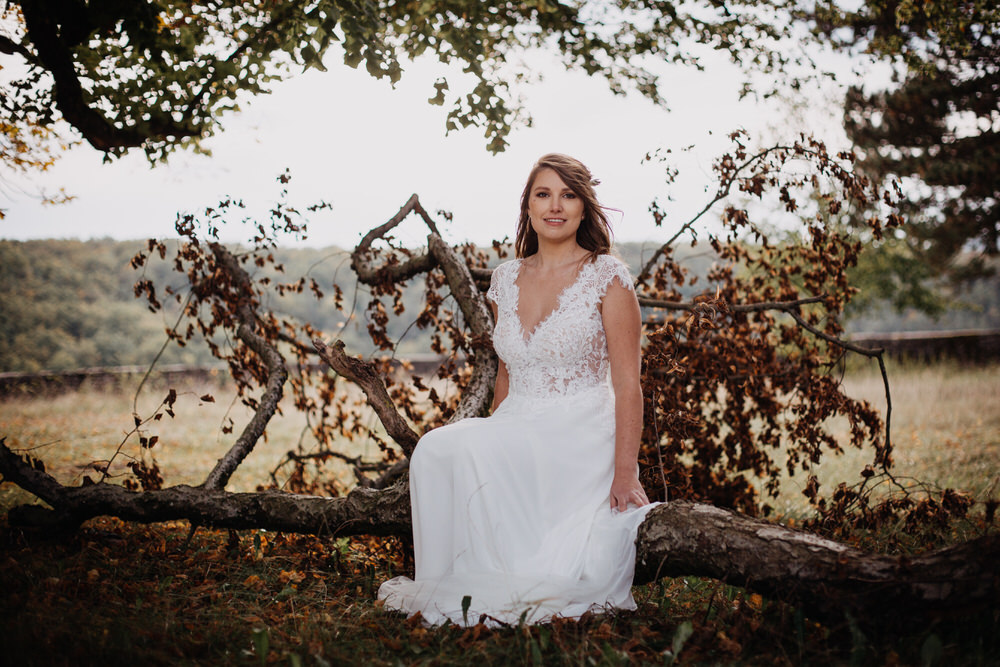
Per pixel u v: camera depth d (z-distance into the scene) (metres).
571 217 3.28
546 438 3.01
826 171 4.53
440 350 5.21
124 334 26.84
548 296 3.26
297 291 5.11
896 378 13.85
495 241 5.14
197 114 4.11
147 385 14.24
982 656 2.25
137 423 4.17
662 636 2.68
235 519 3.72
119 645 2.45
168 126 4.11
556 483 2.96
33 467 3.88
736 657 2.44
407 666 2.44
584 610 2.76
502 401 3.52
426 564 3.01
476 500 2.91
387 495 3.52
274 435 9.94
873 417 4.55
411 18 3.86
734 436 4.98
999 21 4.94
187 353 25.06
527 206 3.53
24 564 3.29
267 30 3.85
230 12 4.25
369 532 3.60
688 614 2.93
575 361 3.17
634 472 3.05
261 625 2.79
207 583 3.26
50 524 3.74
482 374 4.05
